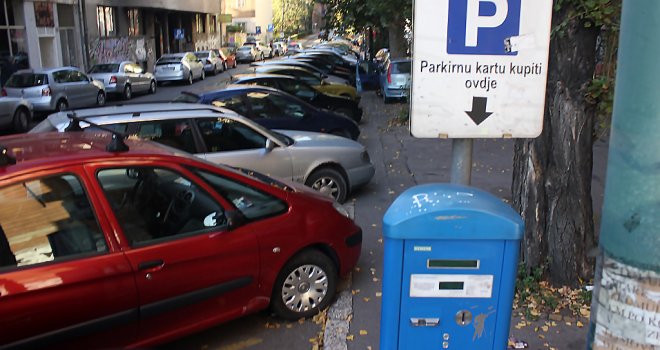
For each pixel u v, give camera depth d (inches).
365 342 165.6
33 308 123.3
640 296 78.6
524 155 186.7
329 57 1006.4
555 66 174.2
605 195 83.2
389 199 313.7
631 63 75.2
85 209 135.7
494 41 112.7
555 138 178.9
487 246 98.3
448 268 99.2
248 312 164.4
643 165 75.4
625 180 77.8
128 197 143.4
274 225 167.0
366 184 327.3
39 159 135.6
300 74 616.1
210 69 1362.0
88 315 131.1
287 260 171.5
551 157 181.3
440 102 114.5
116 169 142.6
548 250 186.4
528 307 176.4
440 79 113.8
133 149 152.6
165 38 1569.9
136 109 257.0
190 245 147.5
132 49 1312.7
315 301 181.2
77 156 139.2
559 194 181.3
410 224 96.6
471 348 102.5
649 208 75.9
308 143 287.6
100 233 135.8
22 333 122.7
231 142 263.7
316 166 285.0
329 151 289.4
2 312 119.6
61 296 126.7
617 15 161.5
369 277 210.8
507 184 343.9
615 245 80.4
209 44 1974.7
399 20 703.1
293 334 172.7
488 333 101.8
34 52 955.3
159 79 1127.0
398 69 743.7
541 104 115.5
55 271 126.7
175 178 153.3
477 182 348.8
